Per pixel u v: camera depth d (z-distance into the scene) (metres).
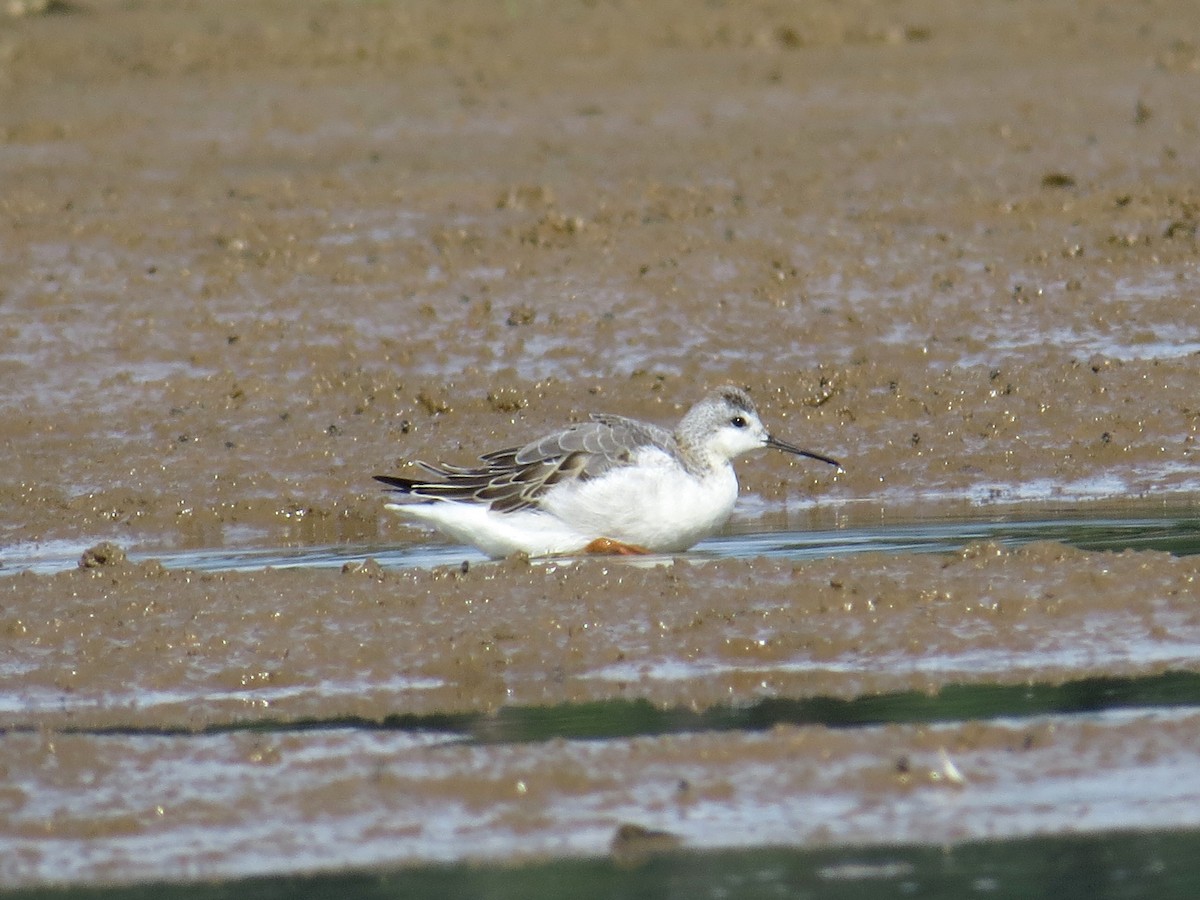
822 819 9.73
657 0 37.97
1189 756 10.16
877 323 19.98
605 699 11.41
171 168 26.66
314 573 13.79
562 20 36.72
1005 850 9.31
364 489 17.27
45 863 9.55
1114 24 34.53
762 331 19.91
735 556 14.31
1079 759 10.20
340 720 11.26
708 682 11.62
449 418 18.48
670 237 22.14
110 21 37.06
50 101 31.73
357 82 32.47
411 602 12.95
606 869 9.27
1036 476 17.20
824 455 16.97
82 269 22.00
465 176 25.47
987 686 11.29
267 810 10.02
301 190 24.97
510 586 13.18
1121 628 12.05
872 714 10.90
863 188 24.22
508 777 10.21
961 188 24.03
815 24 35.09
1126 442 17.55
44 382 19.33
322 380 19.08
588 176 25.30
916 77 31.31
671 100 30.25
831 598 12.60
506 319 20.33
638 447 14.66
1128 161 24.94
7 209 24.39
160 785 10.33
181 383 19.19
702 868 9.23
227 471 17.61
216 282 21.38
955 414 18.22
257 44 35.25
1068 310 20.17
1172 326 19.77
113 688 11.94
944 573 12.98
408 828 9.80
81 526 16.86
